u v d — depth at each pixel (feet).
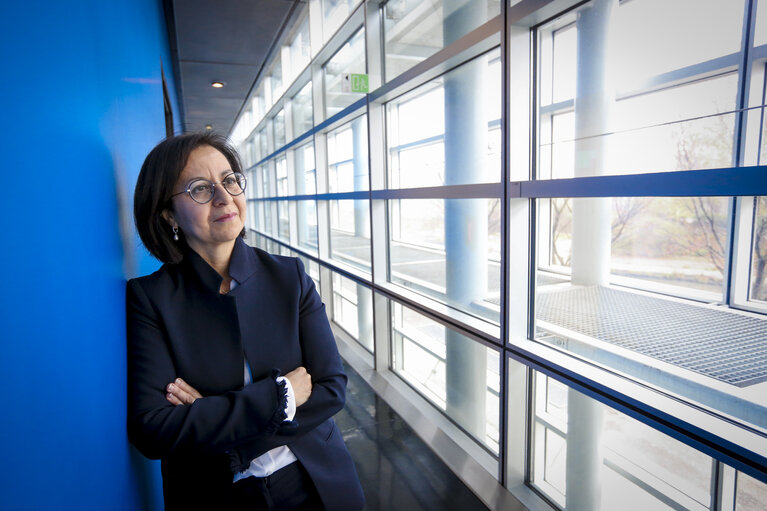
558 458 6.81
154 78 8.89
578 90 7.36
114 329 2.73
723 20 5.83
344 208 16.66
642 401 4.36
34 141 1.55
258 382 3.23
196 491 3.41
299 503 3.56
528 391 6.48
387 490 6.86
